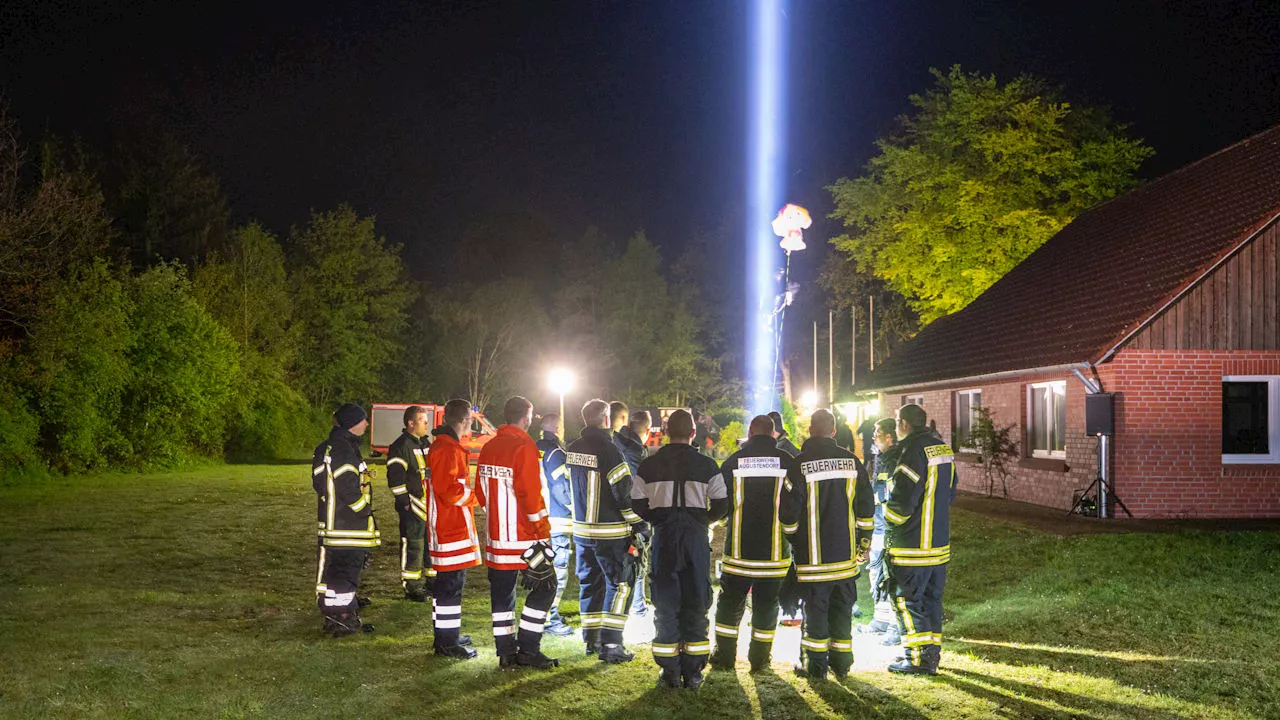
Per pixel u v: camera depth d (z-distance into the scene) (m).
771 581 6.82
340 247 54.31
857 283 53.22
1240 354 15.52
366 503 7.74
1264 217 15.27
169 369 29.83
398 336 60.06
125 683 6.08
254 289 40.56
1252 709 6.00
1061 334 17.44
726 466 6.87
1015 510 16.91
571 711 5.82
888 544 7.02
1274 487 15.53
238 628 7.88
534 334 65.88
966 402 21.75
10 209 24.53
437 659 6.96
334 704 5.79
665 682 6.41
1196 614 8.67
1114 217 21.81
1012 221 26.94
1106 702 6.12
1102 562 11.22
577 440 7.26
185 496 20.36
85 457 26.61
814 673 6.67
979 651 7.57
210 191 56.50
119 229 50.81
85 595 9.13
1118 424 15.42
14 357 25.08
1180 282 15.39
